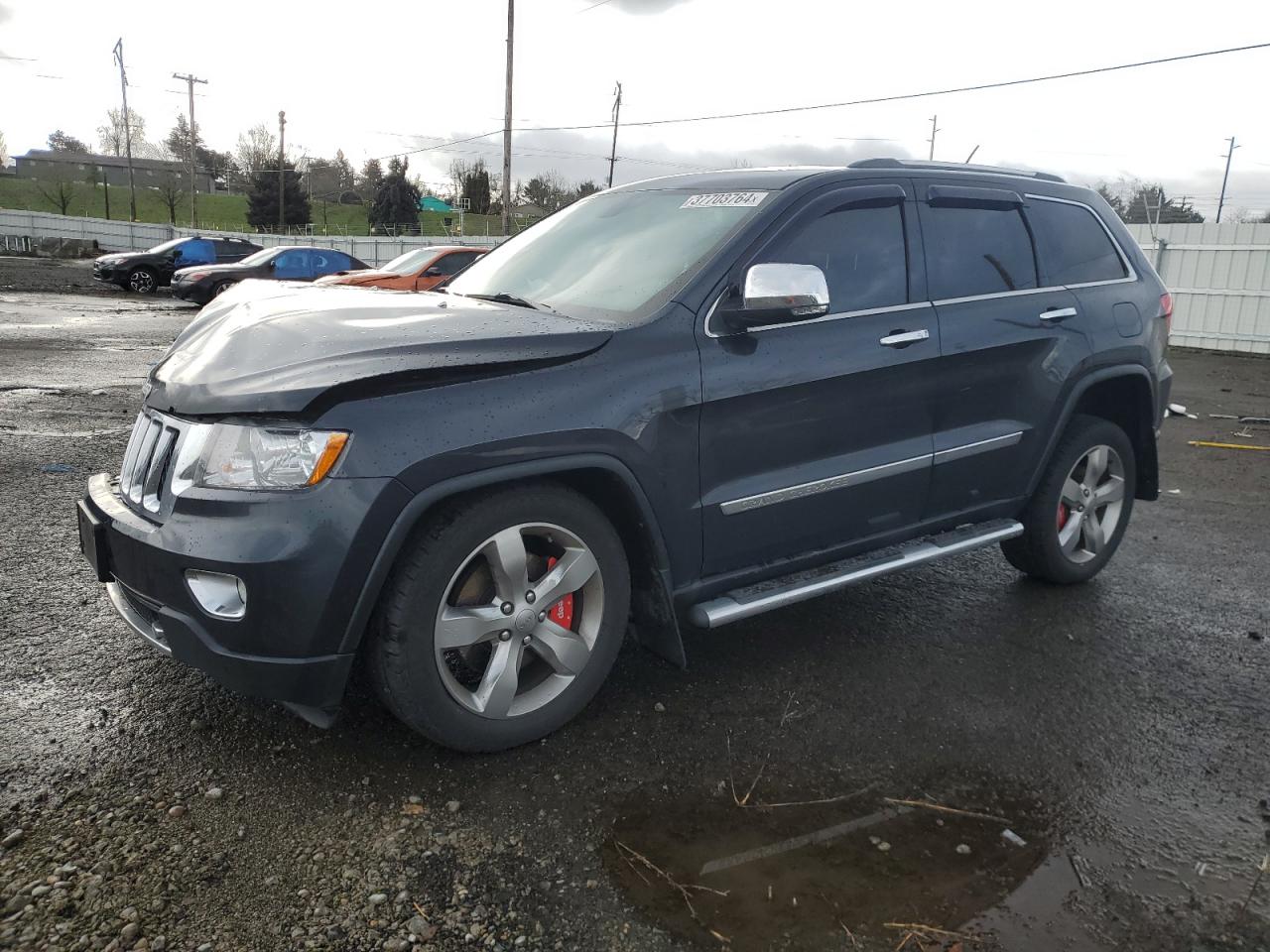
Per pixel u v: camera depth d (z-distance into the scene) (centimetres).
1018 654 390
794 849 256
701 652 383
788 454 336
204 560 253
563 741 307
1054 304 421
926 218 385
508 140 3155
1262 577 500
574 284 352
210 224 8275
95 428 761
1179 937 227
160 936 211
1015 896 240
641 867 245
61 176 8950
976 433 395
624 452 293
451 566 270
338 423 252
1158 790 293
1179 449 857
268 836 250
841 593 457
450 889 233
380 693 276
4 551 454
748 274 307
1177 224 1842
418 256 1521
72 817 252
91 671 336
